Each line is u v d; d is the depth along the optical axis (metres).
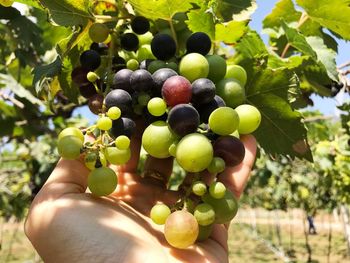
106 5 0.24
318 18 0.31
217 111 0.18
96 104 0.20
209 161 0.17
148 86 0.19
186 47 0.21
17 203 0.93
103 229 0.18
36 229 0.18
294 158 0.26
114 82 0.20
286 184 1.54
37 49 0.41
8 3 0.24
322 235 3.35
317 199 1.55
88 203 0.18
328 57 0.31
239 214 4.94
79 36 0.22
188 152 0.17
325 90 0.33
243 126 0.21
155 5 0.21
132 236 0.18
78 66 0.22
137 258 0.17
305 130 0.26
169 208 0.19
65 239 0.17
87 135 0.20
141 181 0.23
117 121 0.19
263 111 0.26
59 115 0.52
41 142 0.74
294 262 2.05
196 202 0.18
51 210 0.18
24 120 0.52
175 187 0.87
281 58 0.32
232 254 2.40
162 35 0.21
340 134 0.73
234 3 0.27
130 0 0.21
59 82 0.24
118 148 0.18
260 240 3.09
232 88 0.21
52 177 0.19
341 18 0.30
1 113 0.52
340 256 2.26
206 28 0.23
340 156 0.69
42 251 0.18
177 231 0.16
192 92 0.18
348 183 0.75
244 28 0.24
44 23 0.40
